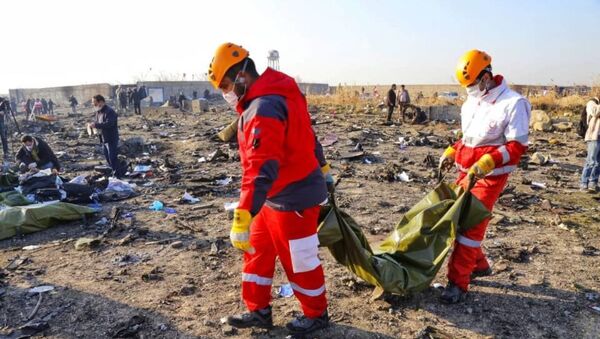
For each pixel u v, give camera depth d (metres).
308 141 2.88
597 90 21.33
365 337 3.28
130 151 12.91
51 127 21.56
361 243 3.69
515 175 9.35
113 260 4.78
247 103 2.78
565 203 7.07
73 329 3.44
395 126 18.06
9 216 5.58
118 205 6.96
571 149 12.99
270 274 3.25
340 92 28.28
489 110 3.49
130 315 3.63
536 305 3.73
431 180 8.63
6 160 12.62
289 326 3.23
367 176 8.91
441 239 3.68
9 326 3.49
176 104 31.81
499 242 5.17
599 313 3.60
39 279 4.32
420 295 3.88
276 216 2.93
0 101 13.50
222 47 2.79
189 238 5.42
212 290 4.07
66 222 5.99
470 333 3.34
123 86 51.28
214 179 8.74
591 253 4.85
